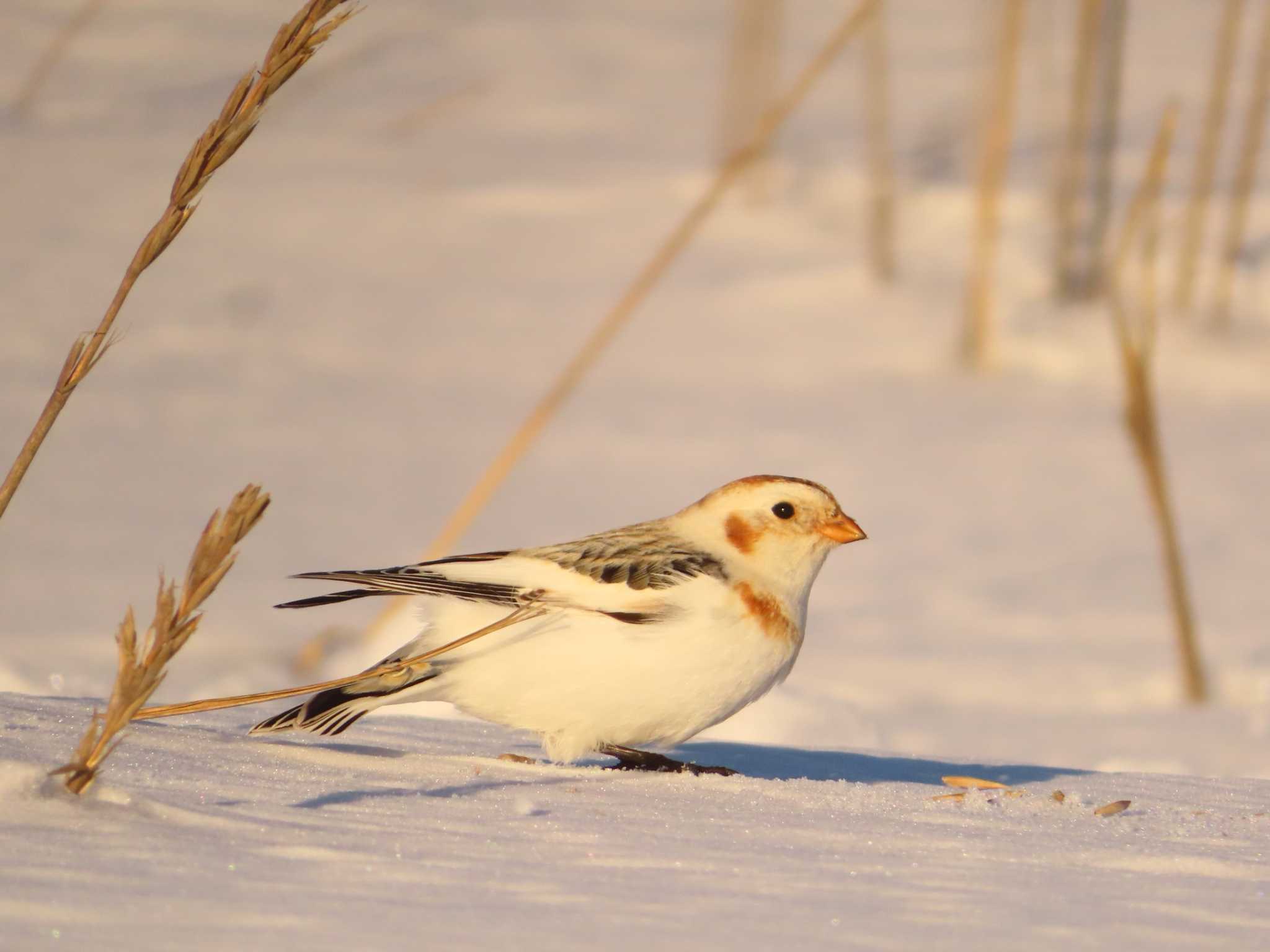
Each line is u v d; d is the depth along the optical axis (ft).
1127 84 105.70
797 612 17.75
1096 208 72.90
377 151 95.50
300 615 36.27
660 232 82.89
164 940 8.91
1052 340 68.49
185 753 14.90
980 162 87.20
